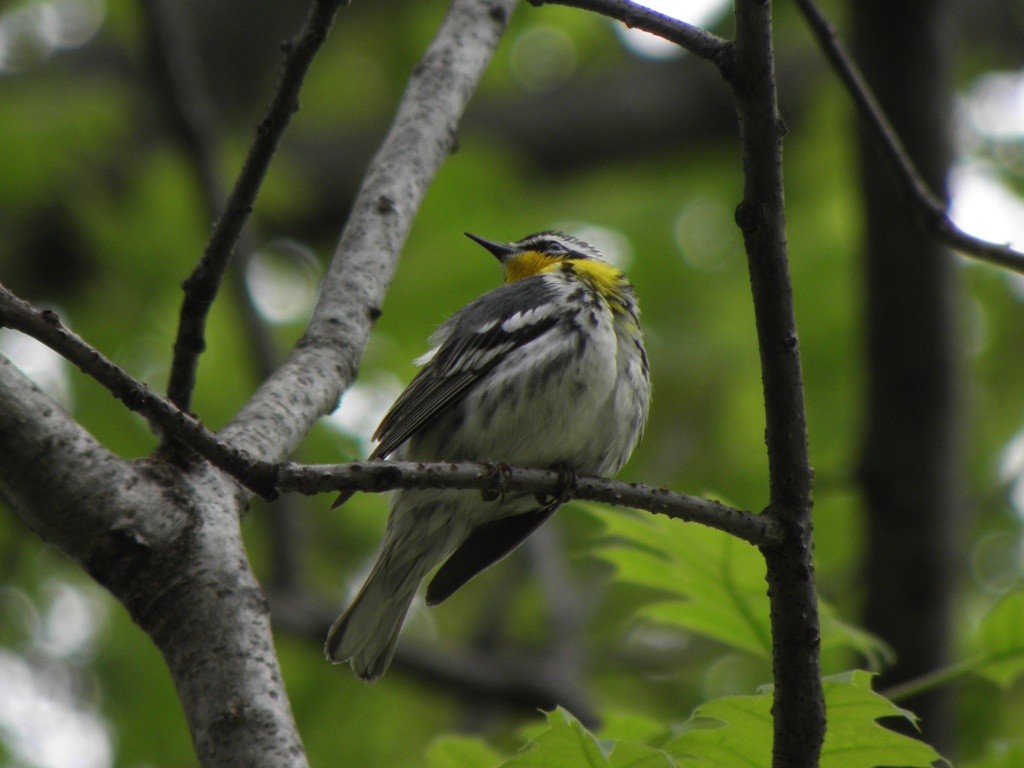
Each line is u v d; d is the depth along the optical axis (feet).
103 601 45.47
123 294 44.57
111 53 55.98
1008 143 54.54
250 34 62.90
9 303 15.01
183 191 45.57
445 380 27.78
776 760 17.81
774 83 17.48
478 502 26.55
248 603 16.71
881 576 35.88
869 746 18.22
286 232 61.16
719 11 54.90
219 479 17.92
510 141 63.31
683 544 23.13
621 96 64.18
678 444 49.37
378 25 60.70
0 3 55.06
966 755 37.32
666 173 63.62
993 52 59.36
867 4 36.11
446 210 48.21
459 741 23.04
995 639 21.77
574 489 18.48
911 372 35.94
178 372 18.75
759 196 17.75
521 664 43.65
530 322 27.78
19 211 45.29
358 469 16.92
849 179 51.11
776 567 18.17
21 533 44.24
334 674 45.91
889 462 36.06
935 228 27.48
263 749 15.46
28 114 46.19
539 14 61.00
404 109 25.95
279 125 17.98
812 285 49.49
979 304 51.08
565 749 16.61
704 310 52.31
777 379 18.26
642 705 46.19
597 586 49.80
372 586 26.78
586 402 27.40
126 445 42.32
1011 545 47.93
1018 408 50.31
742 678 44.78
